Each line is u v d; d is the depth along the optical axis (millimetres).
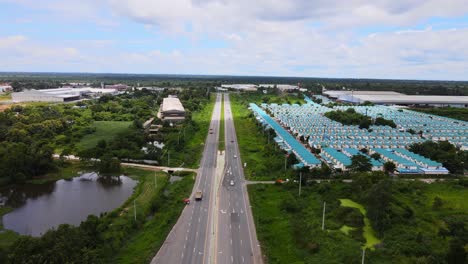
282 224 111500
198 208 125562
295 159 172375
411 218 112500
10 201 138125
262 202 130625
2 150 180000
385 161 177250
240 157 193875
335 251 93688
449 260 84625
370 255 91062
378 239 101500
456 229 100625
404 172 163750
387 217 108625
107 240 96938
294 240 101062
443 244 95688
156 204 125500
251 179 157625
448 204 125250
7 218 121750
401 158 180625
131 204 129000
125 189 151375
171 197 135125
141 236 104375
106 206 132375
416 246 94250
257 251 96875
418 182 147250
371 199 110125
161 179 158250
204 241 101938
